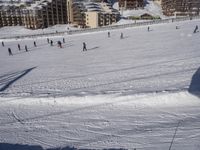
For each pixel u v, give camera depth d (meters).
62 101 10.27
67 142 7.21
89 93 10.88
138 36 35.09
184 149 6.23
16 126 8.55
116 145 6.79
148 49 23.25
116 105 9.39
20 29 84.12
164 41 27.09
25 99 10.81
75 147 6.91
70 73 16.66
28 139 7.59
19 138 7.70
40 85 14.05
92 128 7.88
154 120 7.94
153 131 7.27
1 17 89.12
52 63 21.80
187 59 16.61
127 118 8.28
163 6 98.88
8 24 90.00
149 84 11.62
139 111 8.71
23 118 9.15
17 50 36.22
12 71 19.97
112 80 13.40
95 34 46.19
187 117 7.91
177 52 19.75
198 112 8.17
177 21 48.53
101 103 9.73
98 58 21.59
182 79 11.77
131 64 17.41
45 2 87.25
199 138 6.66
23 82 15.34
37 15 84.94
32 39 50.22
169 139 6.76
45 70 18.78
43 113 9.43
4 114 9.68
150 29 42.28
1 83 15.87
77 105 9.84
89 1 89.00
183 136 6.83
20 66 22.09
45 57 26.19
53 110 9.62
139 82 12.27
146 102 9.24
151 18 79.50
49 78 15.74
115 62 18.88
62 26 87.19
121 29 47.91
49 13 86.94
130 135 7.20
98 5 82.50
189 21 46.72
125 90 10.91
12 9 88.62
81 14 80.06
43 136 7.67
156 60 17.69
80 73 16.31
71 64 20.19
